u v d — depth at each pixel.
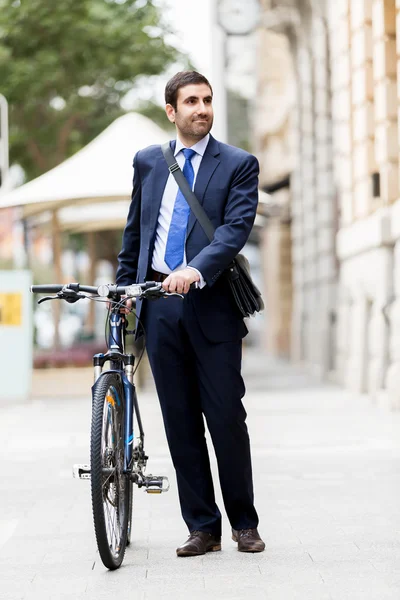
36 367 29.59
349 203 27.38
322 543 9.02
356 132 26.42
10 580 8.08
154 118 46.94
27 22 38.25
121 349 8.59
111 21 38.81
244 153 8.57
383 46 23.17
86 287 8.23
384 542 9.00
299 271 44.09
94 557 8.78
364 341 26.52
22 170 46.56
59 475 13.82
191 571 8.09
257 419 20.84
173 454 8.73
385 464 14.09
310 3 38.28
